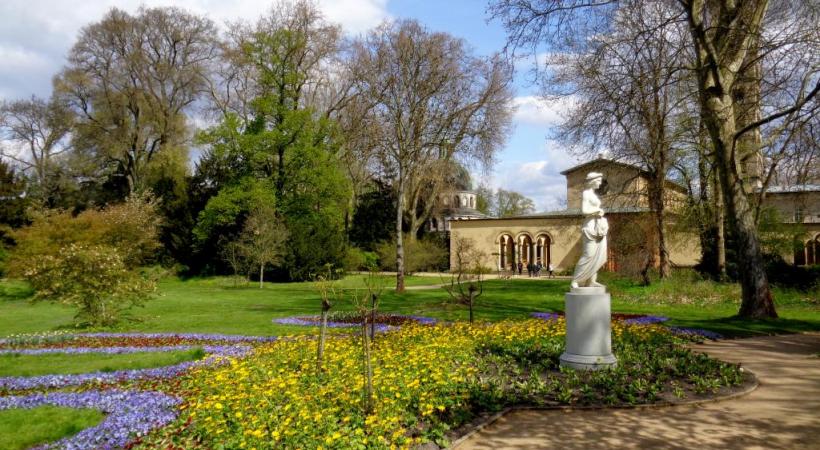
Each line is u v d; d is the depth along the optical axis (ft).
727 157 59.98
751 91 64.44
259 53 139.54
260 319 63.16
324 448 19.11
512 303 77.51
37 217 106.93
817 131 53.42
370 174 175.42
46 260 59.47
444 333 43.96
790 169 61.41
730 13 55.98
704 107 60.59
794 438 21.26
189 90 154.51
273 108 140.15
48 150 166.81
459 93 110.01
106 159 158.61
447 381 27.68
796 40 49.65
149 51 149.69
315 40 141.59
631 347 37.60
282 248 130.52
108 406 26.37
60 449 20.83
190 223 151.23
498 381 29.04
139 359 38.34
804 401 26.37
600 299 31.65
